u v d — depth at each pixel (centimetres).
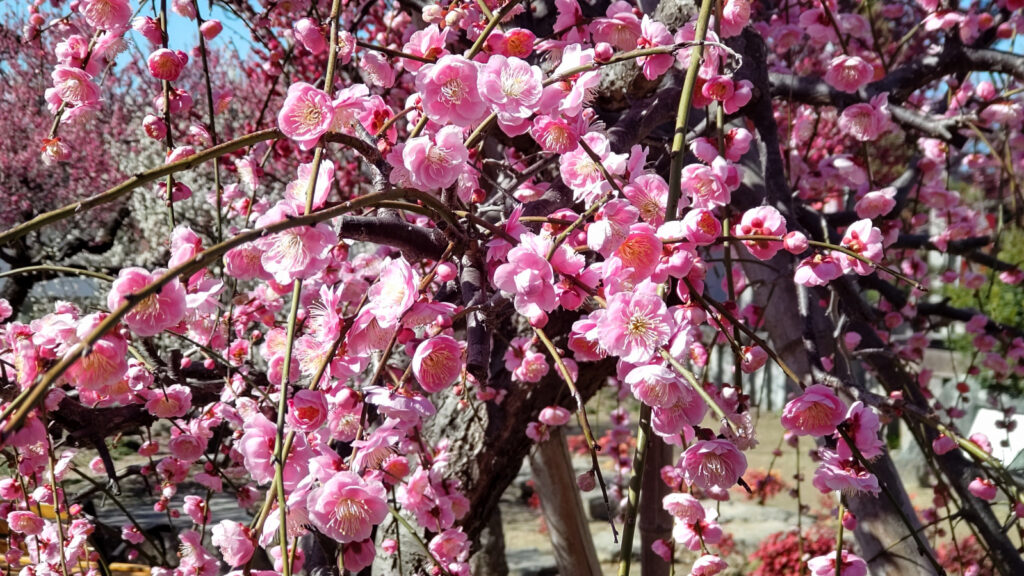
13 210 191
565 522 115
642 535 98
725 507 225
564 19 52
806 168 94
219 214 60
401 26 97
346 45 42
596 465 36
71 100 53
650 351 34
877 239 42
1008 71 74
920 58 77
